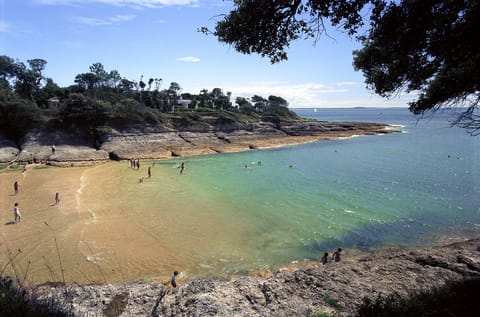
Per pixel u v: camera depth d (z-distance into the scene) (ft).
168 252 66.44
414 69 23.95
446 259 37.50
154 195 109.19
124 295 30.83
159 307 28.84
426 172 147.64
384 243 72.23
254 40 24.11
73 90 310.65
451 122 26.08
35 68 283.18
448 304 23.03
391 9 20.59
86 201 99.50
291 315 26.48
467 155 194.59
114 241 70.38
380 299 25.52
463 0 19.25
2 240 69.21
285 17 22.97
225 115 276.00
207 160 189.06
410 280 32.17
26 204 94.84
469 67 23.48
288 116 357.00
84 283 53.42
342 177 140.05
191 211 92.53
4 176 133.49
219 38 24.89
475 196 107.55
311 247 70.18
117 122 214.48
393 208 96.17
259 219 86.79
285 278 33.40
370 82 28.50
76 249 65.57
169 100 348.18
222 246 69.97
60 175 137.69
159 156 196.75
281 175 144.97
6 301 20.13
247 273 58.54
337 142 266.57
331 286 31.17
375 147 235.61
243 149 230.07
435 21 19.89
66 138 199.11
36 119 193.98
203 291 31.58
